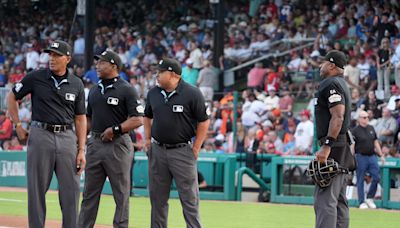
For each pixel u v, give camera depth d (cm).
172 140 3053
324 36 7369
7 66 9375
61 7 10138
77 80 2903
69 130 2886
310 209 5081
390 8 7488
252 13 8600
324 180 2833
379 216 4678
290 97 6700
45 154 2836
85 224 3195
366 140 5153
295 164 5666
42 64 9031
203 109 3058
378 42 7112
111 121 3161
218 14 7625
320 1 8081
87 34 8000
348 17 7550
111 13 9831
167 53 8581
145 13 9606
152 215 3131
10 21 10344
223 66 7662
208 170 5969
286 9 8125
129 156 3189
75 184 2894
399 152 5906
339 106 2794
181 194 3073
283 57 7656
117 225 3180
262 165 6184
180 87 3061
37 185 2845
